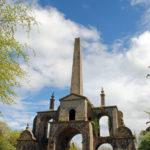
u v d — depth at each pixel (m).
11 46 13.27
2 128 45.56
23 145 38.38
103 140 35.09
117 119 38.12
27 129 40.25
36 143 39.47
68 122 35.19
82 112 36.44
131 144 32.62
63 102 38.88
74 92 43.19
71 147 49.22
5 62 12.99
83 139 32.84
